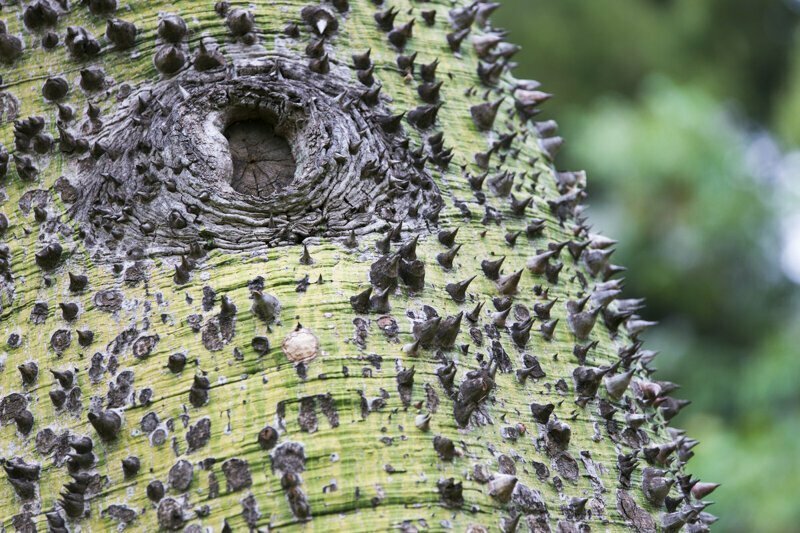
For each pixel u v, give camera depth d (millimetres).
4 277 2992
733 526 5543
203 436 2891
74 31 3074
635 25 9859
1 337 2969
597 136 7211
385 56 3115
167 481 2881
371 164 3018
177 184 2986
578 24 9617
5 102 3070
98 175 3014
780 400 6328
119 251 2979
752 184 7227
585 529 2934
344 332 2926
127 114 3037
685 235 7184
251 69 3049
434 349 2945
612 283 3131
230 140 3033
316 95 3041
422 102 3109
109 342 2941
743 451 5730
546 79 9695
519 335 3002
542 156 3209
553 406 2965
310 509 2857
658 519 2986
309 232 2980
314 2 3105
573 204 3186
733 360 7383
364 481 2871
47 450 2922
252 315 2930
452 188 3064
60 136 3035
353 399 2900
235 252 2965
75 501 2887
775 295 7648
